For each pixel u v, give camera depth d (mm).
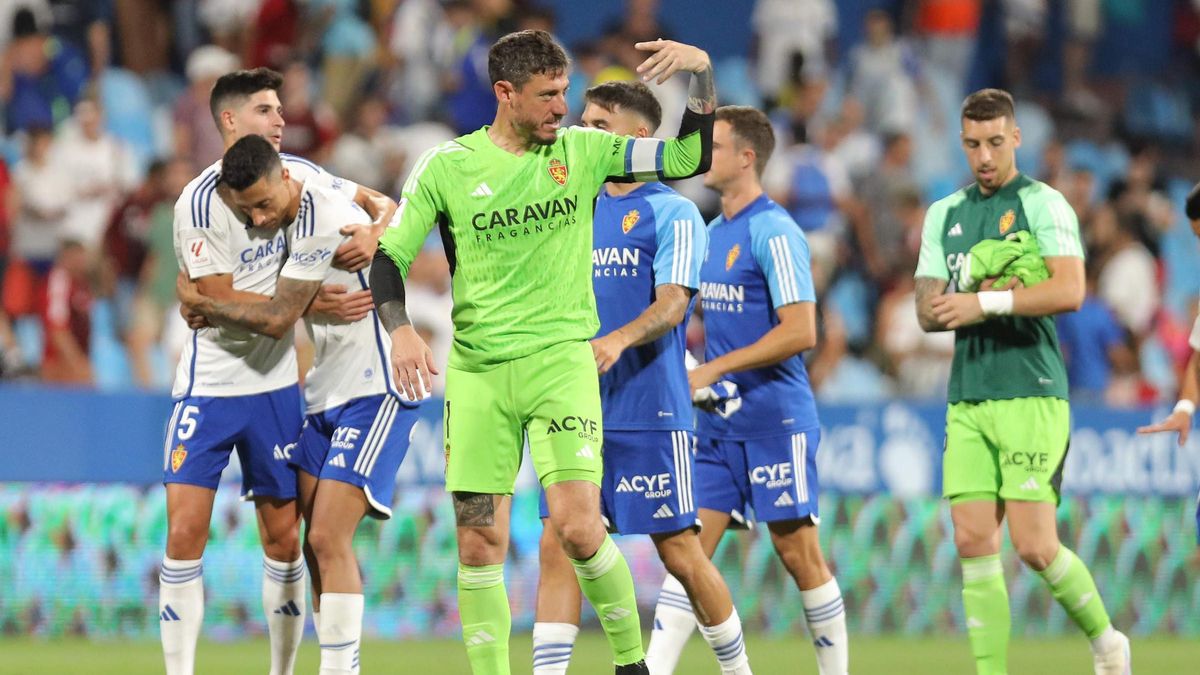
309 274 21531
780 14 58969
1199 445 42719
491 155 19500
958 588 40844
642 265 21969
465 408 19844
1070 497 40750
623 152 19734
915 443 40375
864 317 50750
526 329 19609
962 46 62500
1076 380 48688
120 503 34812
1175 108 67062
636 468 21594
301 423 22828
